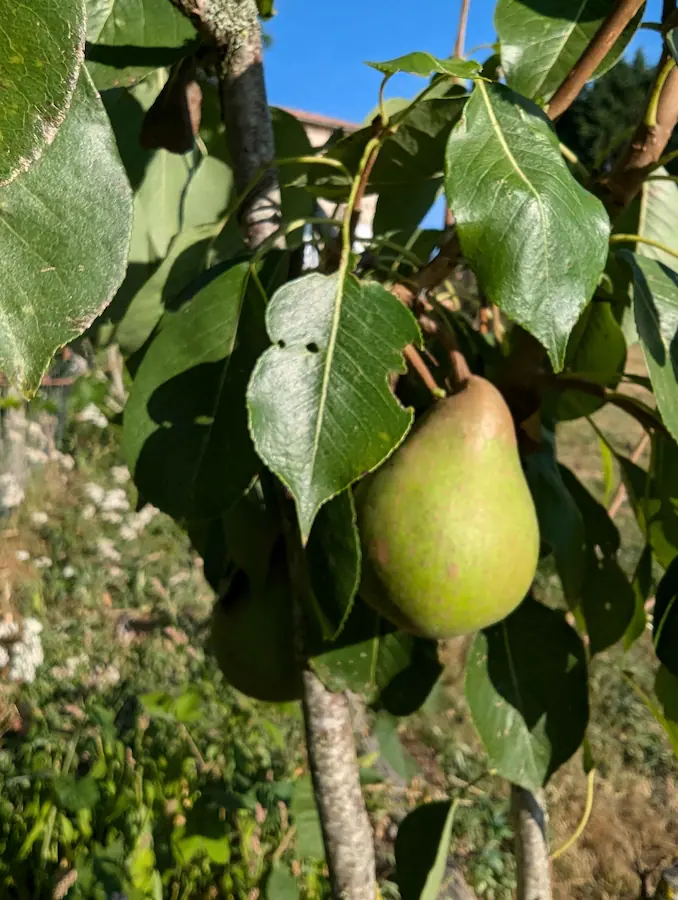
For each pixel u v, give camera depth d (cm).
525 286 18
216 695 92
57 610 113
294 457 19
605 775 96
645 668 113
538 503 31
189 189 33
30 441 139
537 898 37
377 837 79
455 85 28
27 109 12
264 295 24
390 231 35
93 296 13
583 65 21
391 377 26
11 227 13
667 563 33
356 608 28
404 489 24
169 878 57
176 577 125
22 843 59
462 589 24
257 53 25
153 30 24
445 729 102
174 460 24
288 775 81
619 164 26
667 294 24
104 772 63
